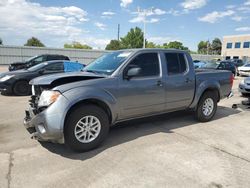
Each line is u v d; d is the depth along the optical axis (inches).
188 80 211.6
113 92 166.7
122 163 144.9
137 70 171.0
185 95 211.8
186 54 215.9
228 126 223.5
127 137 189.0
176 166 141.6
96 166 141.3
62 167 139.9
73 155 155.8
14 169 136.7
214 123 232.5
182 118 246.2
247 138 191.5
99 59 205.8
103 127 165.8
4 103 319.6
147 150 164.1
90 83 158.7
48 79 156.8
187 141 181.9
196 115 232.1
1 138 184.7
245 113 277.6
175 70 205.2
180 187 120.4
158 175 131.3
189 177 129.6
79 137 156.9
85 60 1435.8
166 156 154.9
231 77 257.8
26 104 313.3
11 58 1250.0
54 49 1341.0
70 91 150.1
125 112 177.2
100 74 173.9
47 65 408.2
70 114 151.4
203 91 225.3
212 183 124.3
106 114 167.0
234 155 158.1
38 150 162.9
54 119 144.1
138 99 180.7
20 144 172.7
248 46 2391.7
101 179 127.1
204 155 157.1
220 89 241.8
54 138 146.4
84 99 153.2
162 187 120.2
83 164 143.7
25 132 198.5
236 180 127.5
